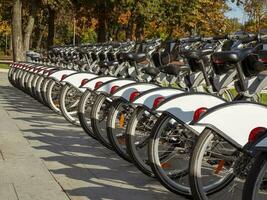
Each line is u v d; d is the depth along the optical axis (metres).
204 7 28.39
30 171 5.20
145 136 4.77
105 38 21.59
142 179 5.02
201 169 3.85
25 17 24.81
